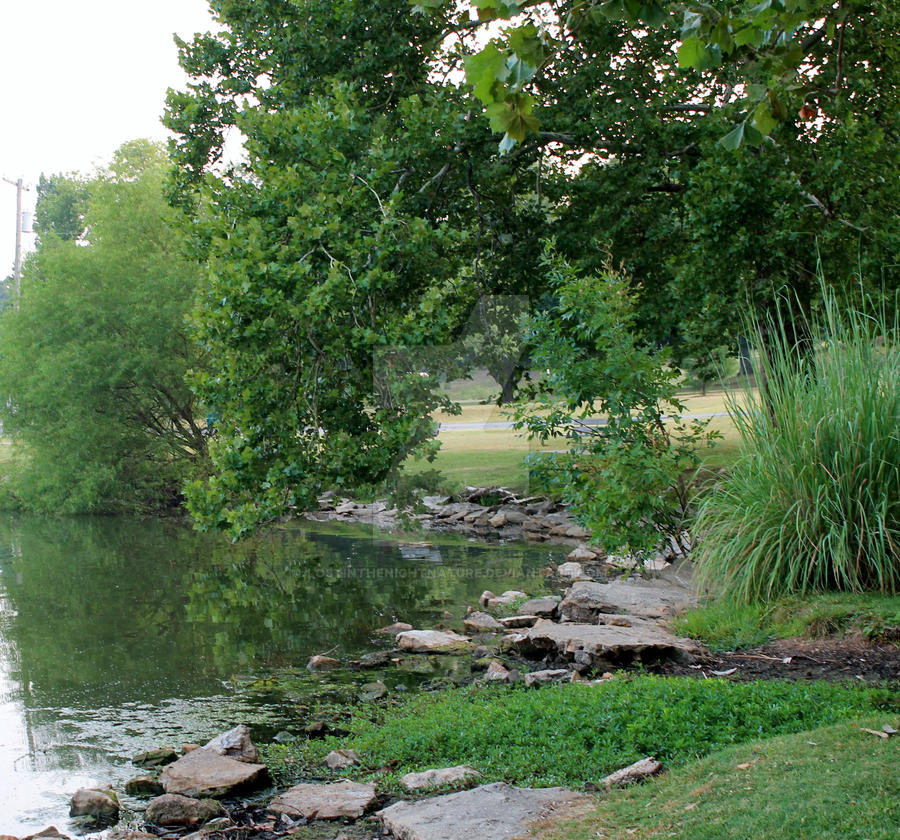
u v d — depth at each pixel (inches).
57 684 336.8
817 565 315.6
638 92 624.7
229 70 666.8
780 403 343.3
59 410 1027.3
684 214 605.9
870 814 139.5
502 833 169.3
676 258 593.6
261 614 454.6
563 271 422.0
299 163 487.8
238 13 655.1
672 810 163.0
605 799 181.2
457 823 177.0
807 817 143.7
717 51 200.8
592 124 585.9
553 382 407.2
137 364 1002.7
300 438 432.1
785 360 361.1
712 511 358.6
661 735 218.2
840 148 486.6
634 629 332.5
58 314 1023.0
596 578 488.7
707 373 555.5
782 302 491.5
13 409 1064.8
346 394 437.4
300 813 205.5
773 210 486.3
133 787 233.6
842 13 221.5
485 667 332.5
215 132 653.9
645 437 398.9
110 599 509.0
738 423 364.8
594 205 632.4
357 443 421.4
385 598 480.1
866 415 322.0
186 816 209.2
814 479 321.4
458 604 455.2
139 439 1064.8
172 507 1066.7
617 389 395.9
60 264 1033.5
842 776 157.3
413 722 266.7
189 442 1069.8
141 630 426.0
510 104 184.2
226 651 381.1
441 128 562.6
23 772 248.4
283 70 631.8
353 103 554.9
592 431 411.8
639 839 152.6
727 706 231.6
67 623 445.1
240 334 415.2
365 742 254.1
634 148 600.7
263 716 292.0
